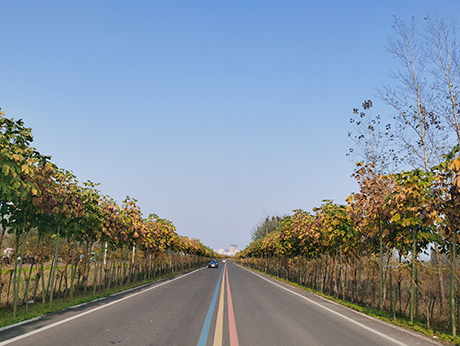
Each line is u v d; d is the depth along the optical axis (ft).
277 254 98.78
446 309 35.70
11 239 36.47
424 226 33.47
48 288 41.96
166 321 28.02
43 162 30.55
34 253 34.47
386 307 41.57
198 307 36.42
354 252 47.78
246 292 53.47
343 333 25.27
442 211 28.22
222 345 20.72
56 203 31.96
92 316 29.37
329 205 53.06
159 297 44.27
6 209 30.35
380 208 35.42
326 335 24.36
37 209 30.25
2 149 24.95
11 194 26.12
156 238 82.38
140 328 24.97
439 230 29.58
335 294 50.70
